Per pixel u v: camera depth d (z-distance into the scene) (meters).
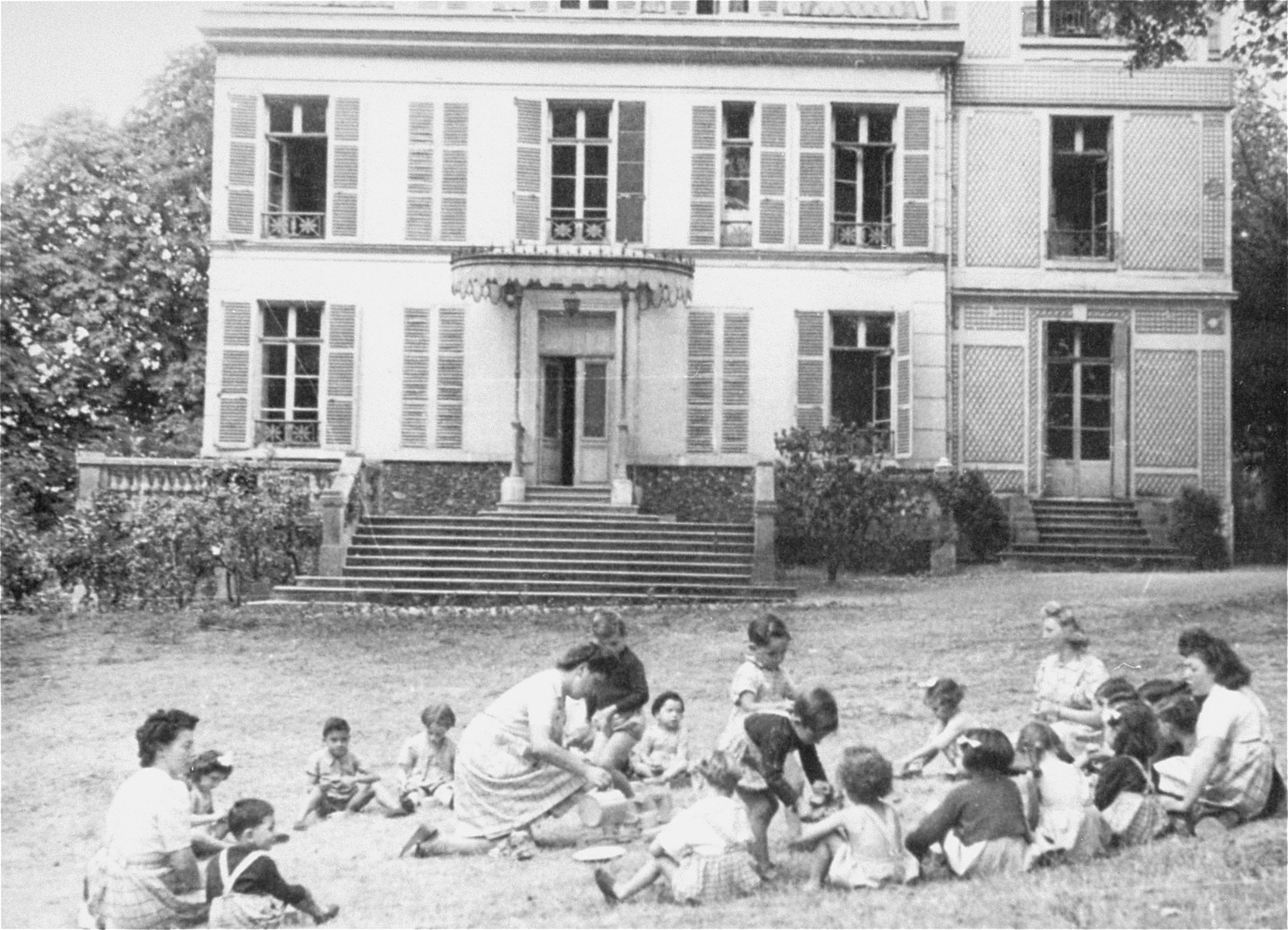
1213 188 26.56
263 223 26.34
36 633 18.98
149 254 29.36
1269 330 28.77
